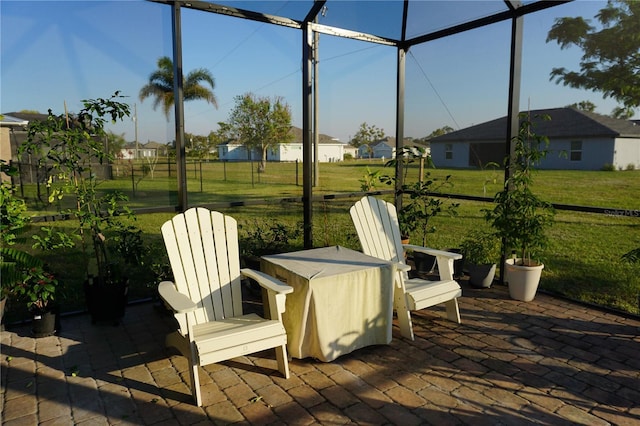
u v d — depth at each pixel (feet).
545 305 12.29
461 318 11.35
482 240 14.99
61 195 10.39
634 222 22.40
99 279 10.88
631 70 12.17
